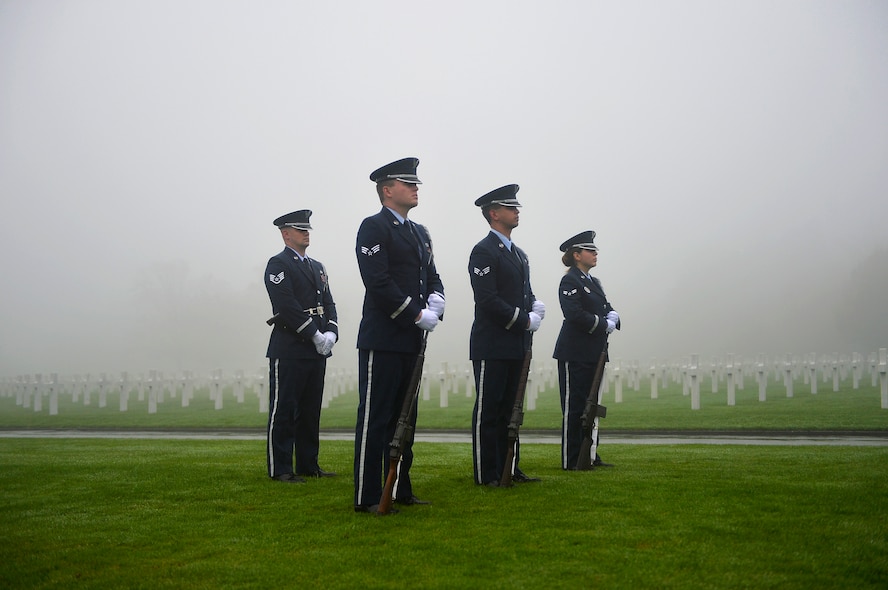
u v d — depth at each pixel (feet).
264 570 19.01
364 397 25.20
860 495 25.26
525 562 19.13
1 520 24.02
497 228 30.27
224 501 26.40
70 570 19.42
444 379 77.05
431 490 27.86
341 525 22.80
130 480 30.35
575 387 33.76
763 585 17.53
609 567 18.71
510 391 29.89
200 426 66.39
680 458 35.35
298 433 32.65
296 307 31.94
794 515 22.86
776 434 49.98
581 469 32.32
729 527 21.67
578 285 34.27
